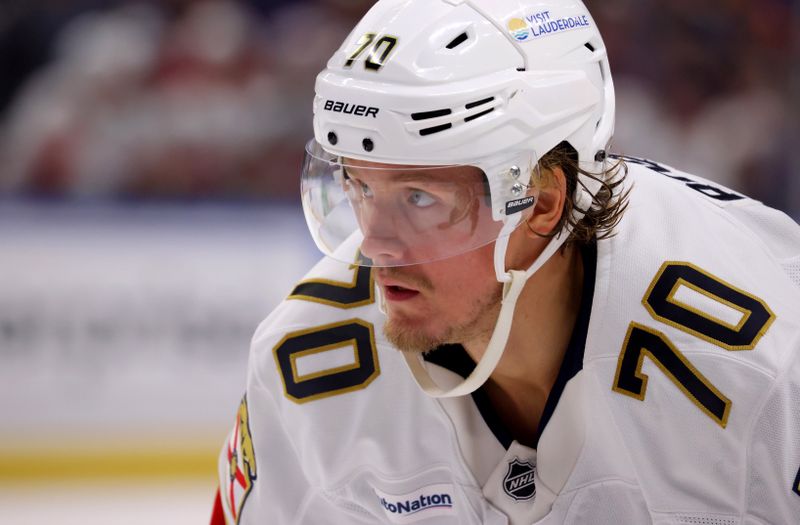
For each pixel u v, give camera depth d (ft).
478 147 16.98
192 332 47.16
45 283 45.93
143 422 46.60
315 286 21.34
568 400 19.16
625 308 18.63
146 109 56.03
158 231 47.01
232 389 47.39
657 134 60.08
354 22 61.57
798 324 18.61
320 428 21.02
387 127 16.79
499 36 17.39
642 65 60.80
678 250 18.97
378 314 20.57
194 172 55.93
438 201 17.37
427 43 16.98
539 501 20.29
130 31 57.88
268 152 56.85
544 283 18.97
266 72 58.70
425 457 20.88
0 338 45.80
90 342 46.34
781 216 20.98
